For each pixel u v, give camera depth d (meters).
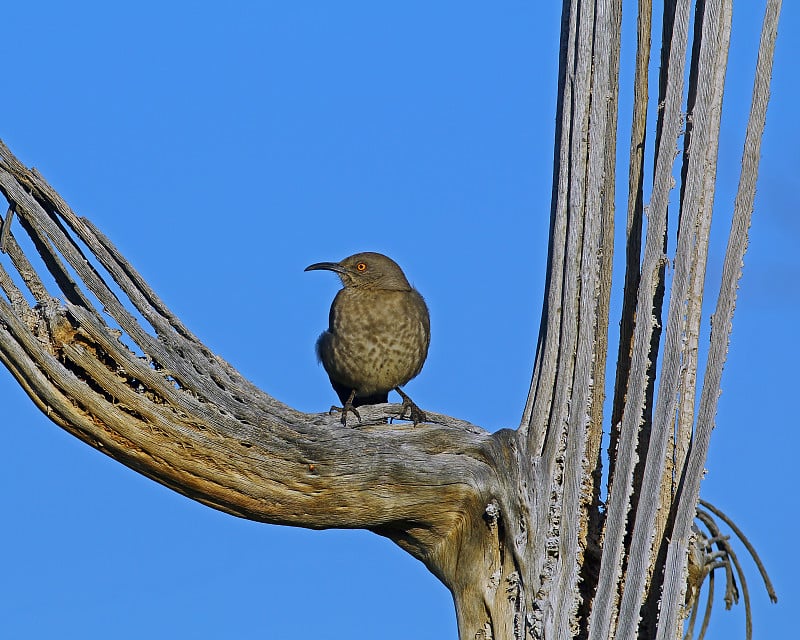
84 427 10.12
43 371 9.95
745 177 9.99
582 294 10.80
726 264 10.02
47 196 10.39
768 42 9.95
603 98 10.73
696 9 10.55
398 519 11.16
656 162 10.38
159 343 10.29
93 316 10.01
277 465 10.65
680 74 10.19
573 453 10.85
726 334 9.98
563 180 10.97
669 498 10.32
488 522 11.15
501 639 11.03
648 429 10.62
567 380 10.95
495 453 11.20
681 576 9.97
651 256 10.33
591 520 10.95
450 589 11.45
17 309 10.00
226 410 10.45
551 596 10.84
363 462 10.90
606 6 10.73
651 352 10.62
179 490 10.60
